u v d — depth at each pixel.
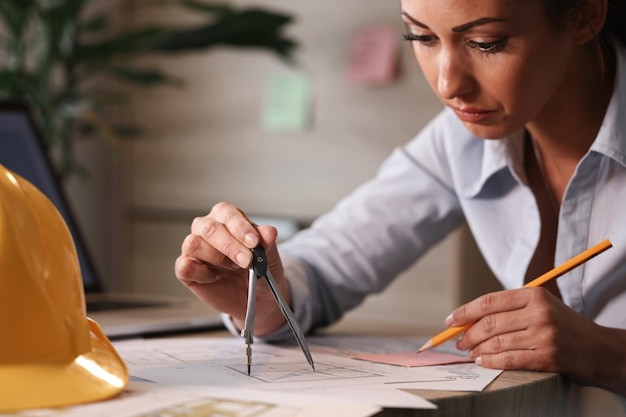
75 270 0.70
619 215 1.02
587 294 1.05
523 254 1.11
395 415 0.65
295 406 0.63
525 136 1.12
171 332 1.07
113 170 3.00
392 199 1.21
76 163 2.65
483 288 2.03
